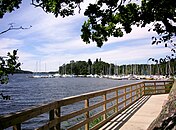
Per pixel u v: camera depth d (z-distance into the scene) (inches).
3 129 100.7
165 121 144.4
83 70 5506.9
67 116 172.9
